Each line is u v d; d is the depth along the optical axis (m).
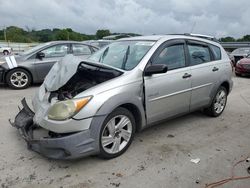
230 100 7.47
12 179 3.28
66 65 3.88
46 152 3.39
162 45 4.44
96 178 3.35
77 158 3.45
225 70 5.67
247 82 11.21
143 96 4.02
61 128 3.32
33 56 8.52
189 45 4.96
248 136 4.81
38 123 3.59
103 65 3.94
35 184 3.20
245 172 3.58
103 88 3.57
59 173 3.43
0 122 5.09
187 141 4.50
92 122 3.40
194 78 4.87
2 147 4.07
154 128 5.02
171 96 4.46
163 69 3.91
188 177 3.42
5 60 8.37
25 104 4.62
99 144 3.53
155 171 3.54
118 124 3.79
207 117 5.77
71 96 3.59
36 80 8.56
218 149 4.24
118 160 3.78
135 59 4.23
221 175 3.49
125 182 3.28
